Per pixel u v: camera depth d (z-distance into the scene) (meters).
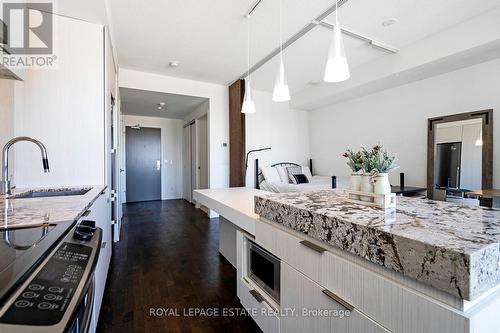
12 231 0.87
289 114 5.82
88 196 1.61
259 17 2.60
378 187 1.09
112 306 1.84
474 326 0.56
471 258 0.54
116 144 3.49
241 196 2.38
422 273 0.63
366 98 4.72
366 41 3.17
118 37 3.00
